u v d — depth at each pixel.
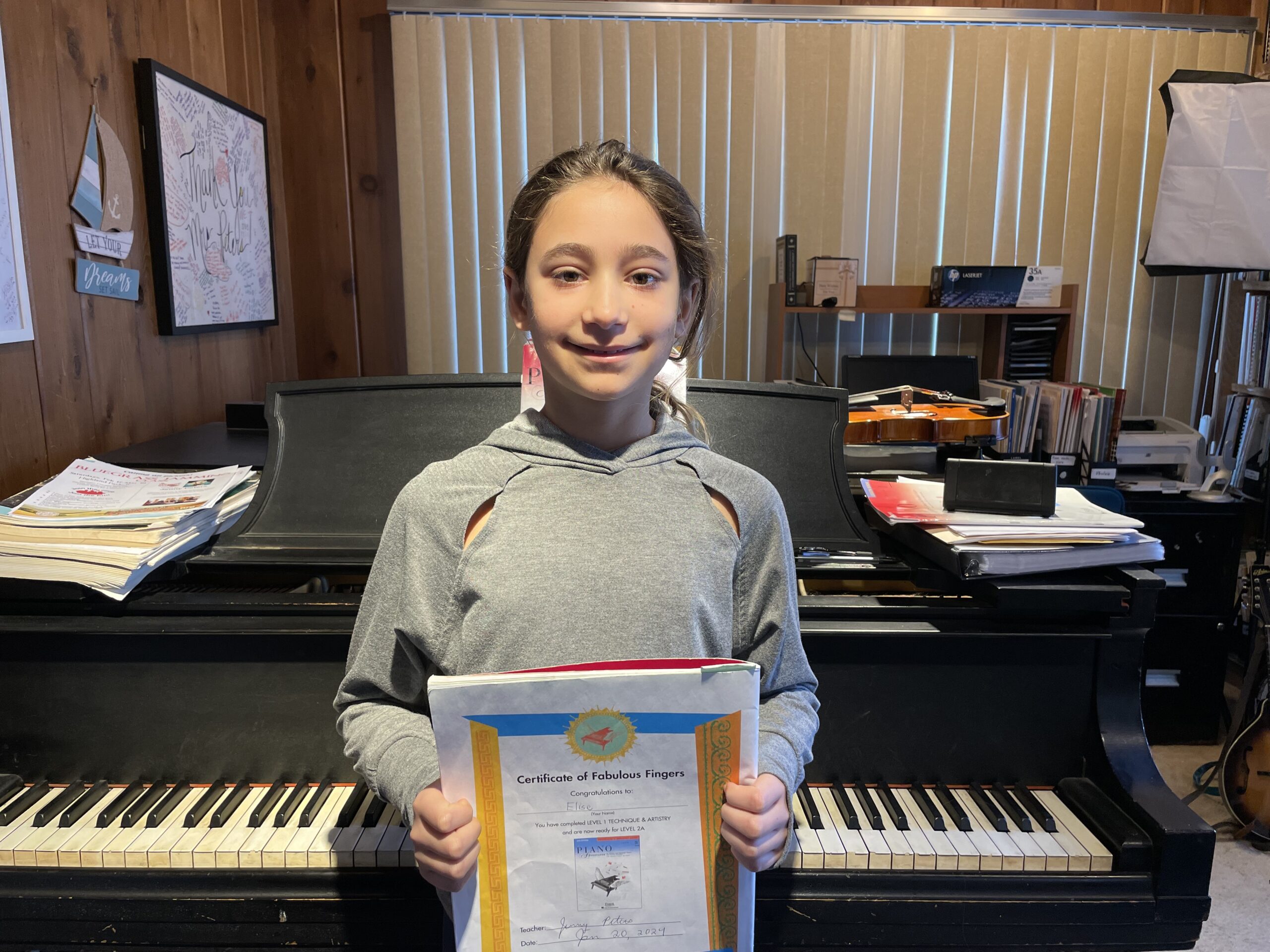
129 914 1.00
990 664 1.15
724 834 0.75
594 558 0.79
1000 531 1.12
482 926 0.75
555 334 0.77
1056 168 3.32
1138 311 3.42
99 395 1.99
